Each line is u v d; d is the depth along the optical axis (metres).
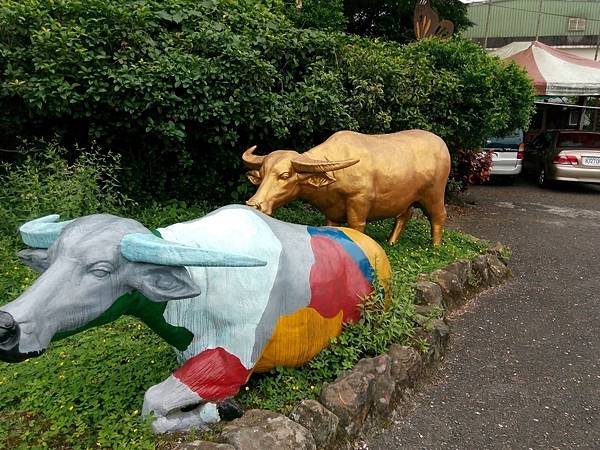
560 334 4.30
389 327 3.26
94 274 2.06
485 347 4.02
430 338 3.64
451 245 5.50
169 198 5.88
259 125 5.28
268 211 3.83
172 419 2.49
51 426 2.54
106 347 3.23
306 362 3.00
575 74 12.62
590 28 21.77
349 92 6.04
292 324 2.77
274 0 6.82
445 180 5.13
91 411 2.60
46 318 1.94
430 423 3.08
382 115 6.02
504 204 9.68
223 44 5.03
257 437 2.40
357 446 2.81
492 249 5.74
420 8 8.90
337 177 4.34
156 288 2.10
